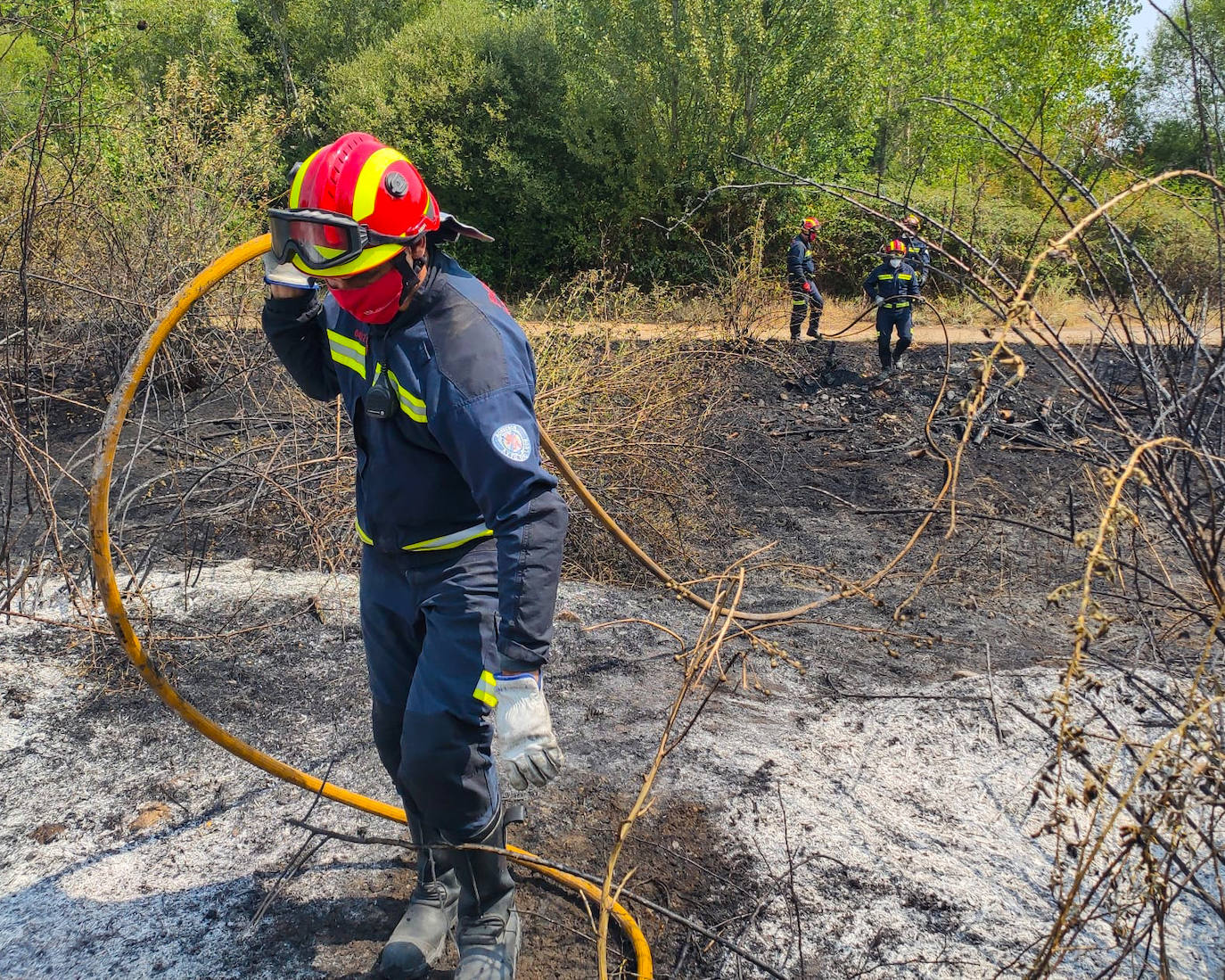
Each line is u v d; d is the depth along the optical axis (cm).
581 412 562
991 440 820
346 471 514
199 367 785
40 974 238
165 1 1648
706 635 269
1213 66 252
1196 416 262
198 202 834
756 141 1692
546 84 1886
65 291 732
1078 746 180
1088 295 297
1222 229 252
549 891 271
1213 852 206
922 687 386
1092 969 241
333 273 192
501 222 1970
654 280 1681
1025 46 1689
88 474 618
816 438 848
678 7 1700
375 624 229
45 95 464
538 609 192
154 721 345
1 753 323
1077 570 544
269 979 238
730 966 246
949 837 291
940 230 248
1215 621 201
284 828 291
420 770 212
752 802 306
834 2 1652
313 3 2122
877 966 246
